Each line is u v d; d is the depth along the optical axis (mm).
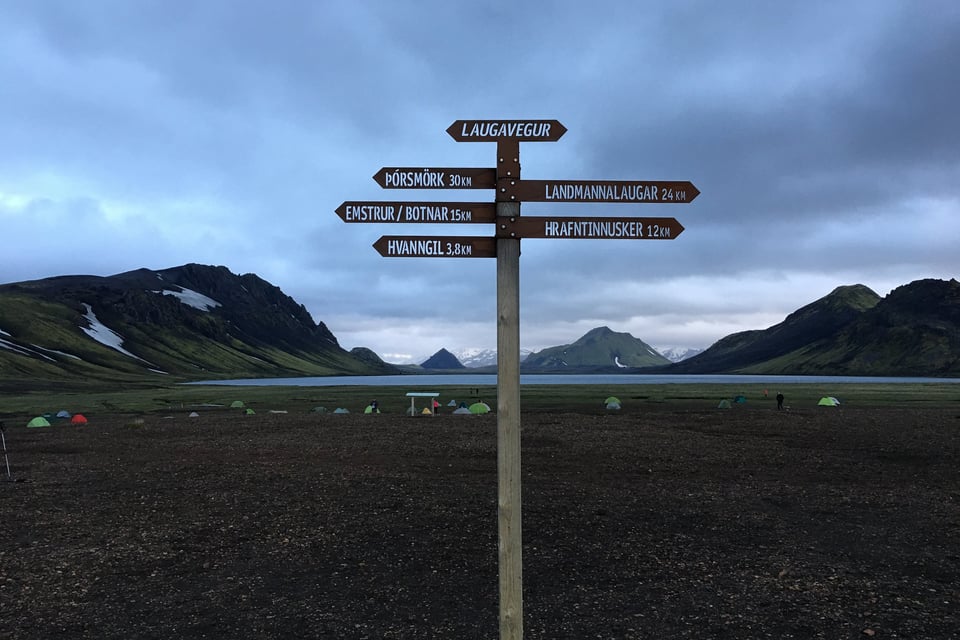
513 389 6262
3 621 10180
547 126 6438
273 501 20250
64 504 20047
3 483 24359
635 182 6516
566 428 46344
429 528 16484
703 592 11406
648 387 158125
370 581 12148
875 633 9438
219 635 9539
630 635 9430
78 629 9820
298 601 11039
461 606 10711
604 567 13008
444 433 43500
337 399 100500
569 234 6418
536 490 21953
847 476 25141
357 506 19359
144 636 9523
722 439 38969
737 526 16672
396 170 6508
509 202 6387
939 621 9922
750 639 9258
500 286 6348
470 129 6422
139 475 26109
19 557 13969
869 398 93438
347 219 6516
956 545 14750
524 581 12109
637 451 33062
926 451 33000
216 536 15766
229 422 55031
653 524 16906
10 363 196875
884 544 14836
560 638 9320
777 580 12086
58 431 48219
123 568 13102
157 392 139750
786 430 44781
